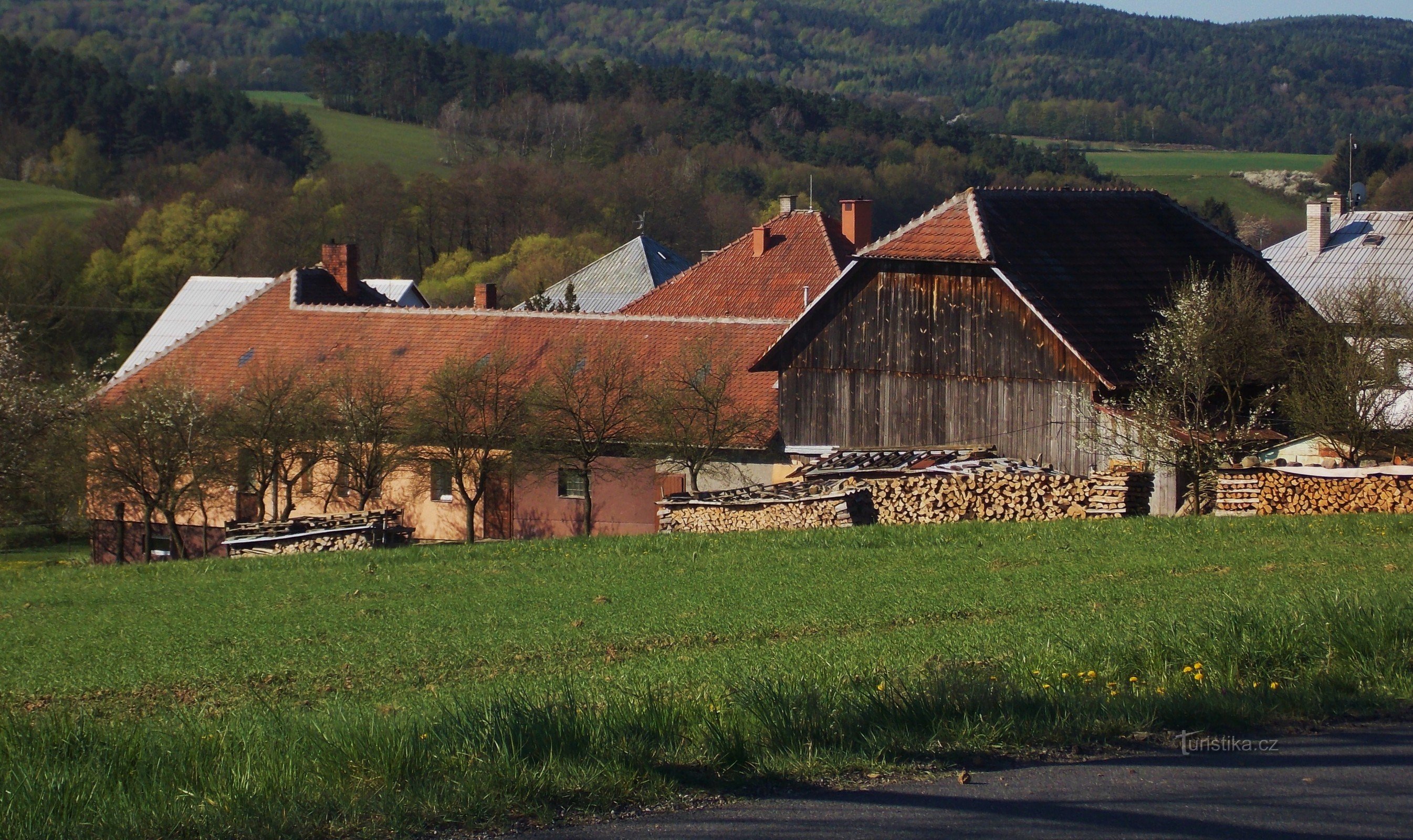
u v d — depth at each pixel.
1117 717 13.19
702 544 34.34
